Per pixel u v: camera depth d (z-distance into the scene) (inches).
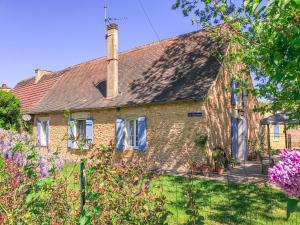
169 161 545.3
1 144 244.1
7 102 802.2
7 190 165.2
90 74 843.4
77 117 725.9
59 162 219.9
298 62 151.9
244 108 654.5
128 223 144.8
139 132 593.6
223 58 418.6
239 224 237.9
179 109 543.8
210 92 535.2
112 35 676.7
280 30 157.8
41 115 836.0
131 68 725.9
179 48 673.6
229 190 351.3
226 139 571.8
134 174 159.8
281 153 106.6
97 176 153.4
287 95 295.9
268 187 362.0
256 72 347.9
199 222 156.9
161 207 156.1
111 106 631.8
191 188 209.2
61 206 159.2
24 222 143.3
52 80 960.9
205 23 425.7
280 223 241.0
